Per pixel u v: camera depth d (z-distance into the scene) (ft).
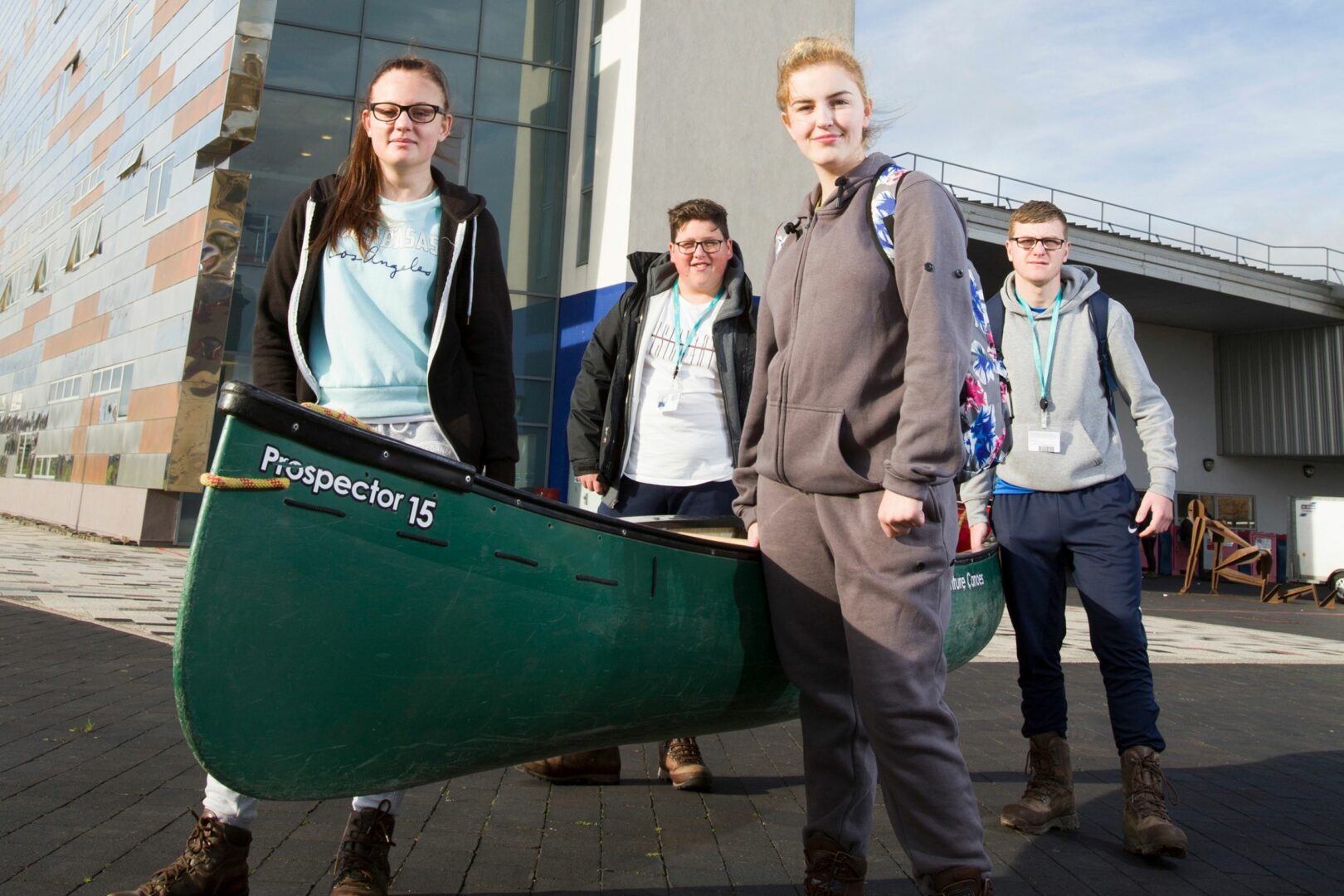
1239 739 15.70
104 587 27.43
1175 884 8.76
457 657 5.92
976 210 62.08
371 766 5.87
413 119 7.38
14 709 13.01
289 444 5.31
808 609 7.20
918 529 6.68
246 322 45.62
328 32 47.50
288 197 46.52
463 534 5.90
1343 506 63.82
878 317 6.86
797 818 10.25
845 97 7.14
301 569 5.38
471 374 7.84
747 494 8.02
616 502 12.22
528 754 6.61
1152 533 10.30
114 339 54.85
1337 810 11.51
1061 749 10.37
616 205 47.29
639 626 6.74
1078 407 10.43
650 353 12.14
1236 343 86.12
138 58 58.49
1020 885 8.63
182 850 8.32
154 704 13.75
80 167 68.03
